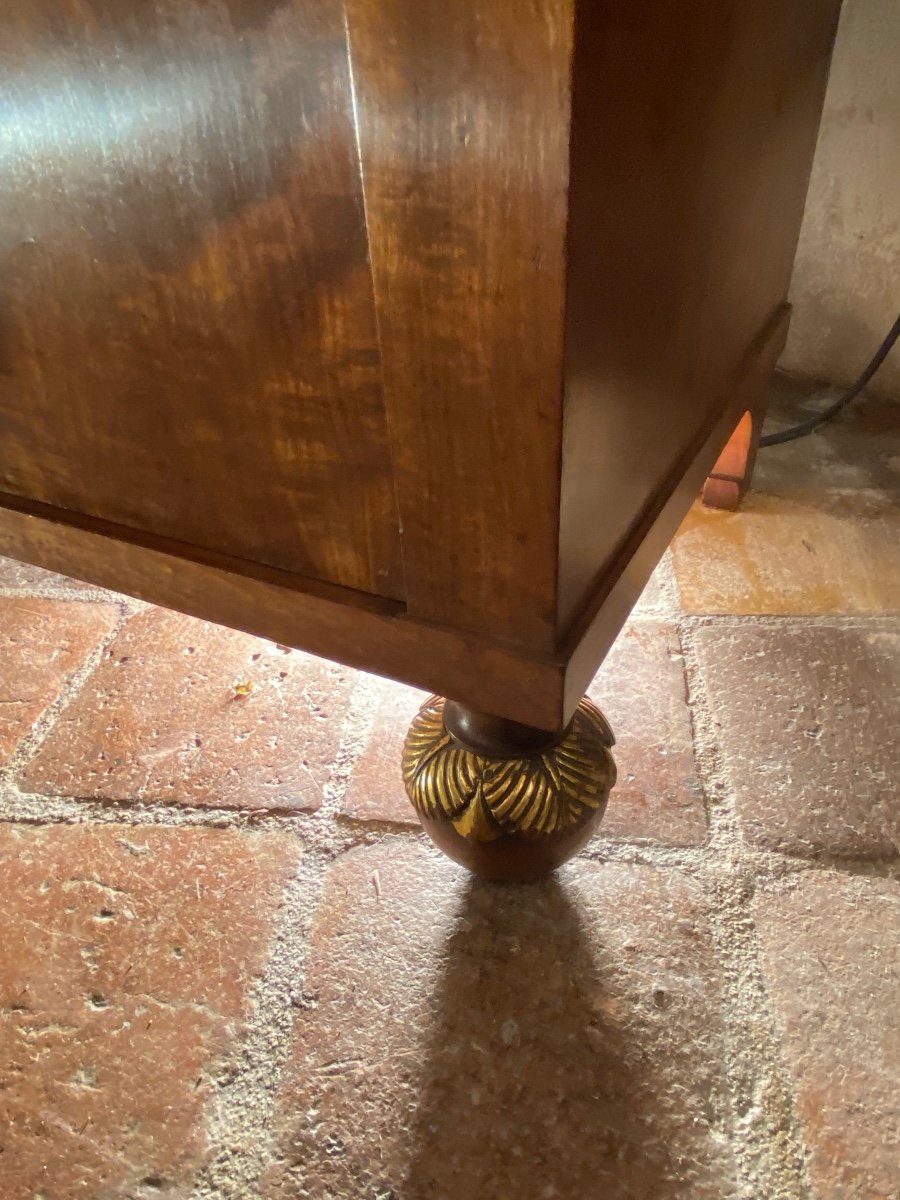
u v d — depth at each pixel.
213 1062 0.54
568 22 0.27
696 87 0.42
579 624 0.44
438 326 0.35
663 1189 0.48
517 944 0.59
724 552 0.93
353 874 0.64
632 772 0.71
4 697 0.81
